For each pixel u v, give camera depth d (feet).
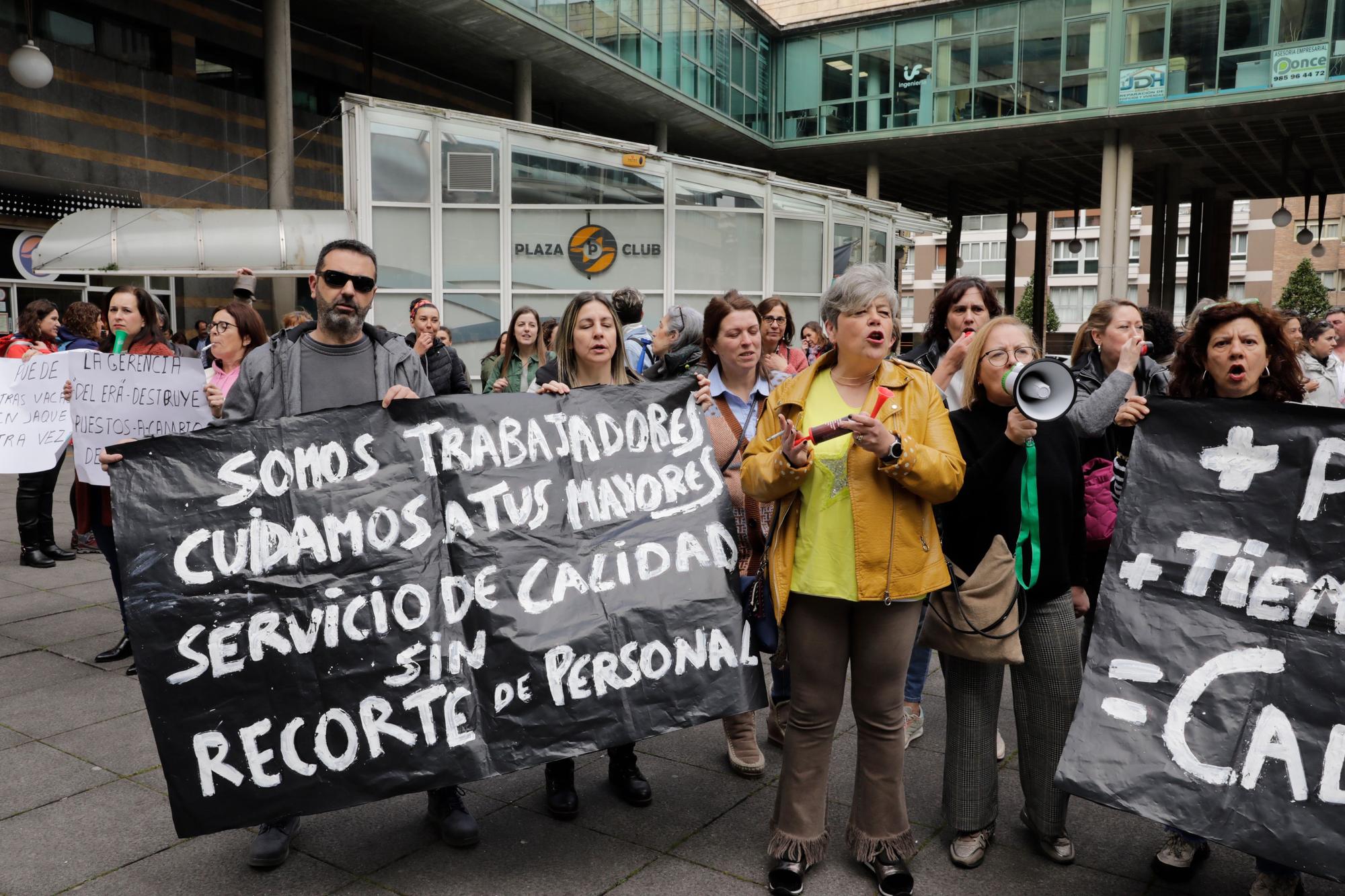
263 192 62.03
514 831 10.99
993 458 10.17
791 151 89.61
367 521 10.14
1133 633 9.59
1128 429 12.55
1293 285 182.29
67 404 18.29
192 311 55.67
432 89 73.41
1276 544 9.38
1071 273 209.15
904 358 14.98
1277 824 8.55
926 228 68.18
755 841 10.80
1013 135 80.59
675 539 10.86
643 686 10.29
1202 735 9.03
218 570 9.68
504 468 10.66
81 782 12.00
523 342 23.35
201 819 9.32
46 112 49.93
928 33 81.76
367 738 9.71
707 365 12.95
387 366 11.27
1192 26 71.72
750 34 85.40
